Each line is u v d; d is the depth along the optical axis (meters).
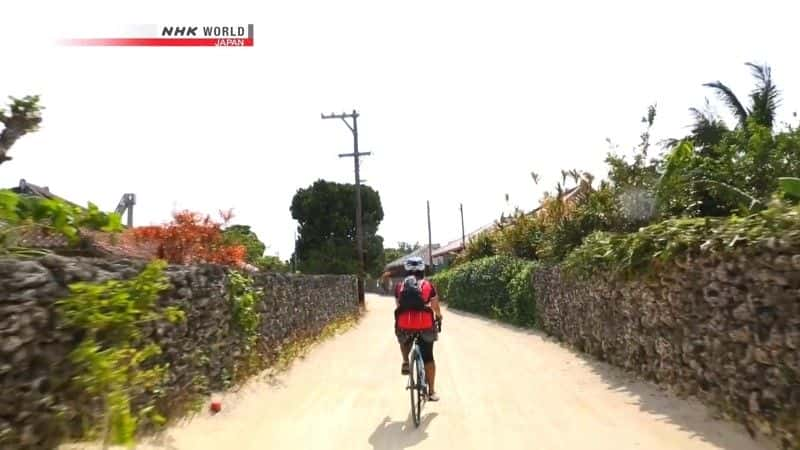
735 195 13.15
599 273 10.27
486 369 10.44
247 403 7.74
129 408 5.11
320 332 16.91
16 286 3.90
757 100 19.77
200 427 6.39
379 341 16.00
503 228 25.44
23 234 5.78
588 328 11.32
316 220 49.00
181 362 6.59
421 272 7.36
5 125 5.39
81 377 4.39
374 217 51.16
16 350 3.88
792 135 14.25
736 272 5.70
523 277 18.98
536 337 15.69
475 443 5.93
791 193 6.14
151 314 5.30
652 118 15.80
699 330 6.60
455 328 19.69
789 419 4.89
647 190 15.15
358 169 35.28
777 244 4.92
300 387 9.02
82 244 6.97
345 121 35.38
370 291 68.56
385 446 5.89
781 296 4.97
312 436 6.24
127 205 17.64
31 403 4.00
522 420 6.73
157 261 5.12
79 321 4.36
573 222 16.09
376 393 8.52
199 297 7.27
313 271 45.94
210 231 11.99
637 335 8.55
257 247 24.39
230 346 8.40
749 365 5.52
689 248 6.63
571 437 5.97
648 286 7.91
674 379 7.37
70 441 4.38
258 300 9.83
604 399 7.57
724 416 6.03
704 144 19.11
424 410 7.38
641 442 5.67
